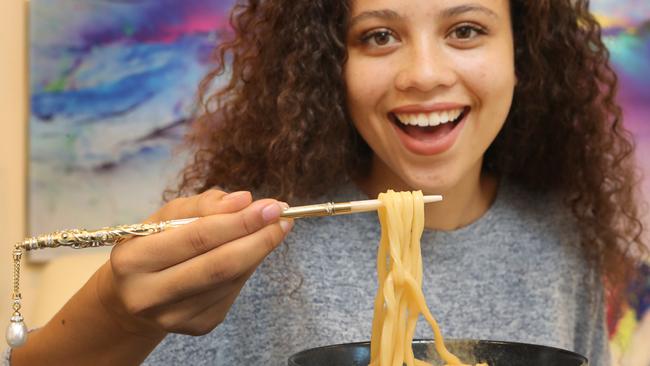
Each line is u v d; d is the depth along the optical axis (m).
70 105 2.23
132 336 1.03
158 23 2.22
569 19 1.41
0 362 1.15
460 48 1.19
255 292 1.33
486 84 1.20
